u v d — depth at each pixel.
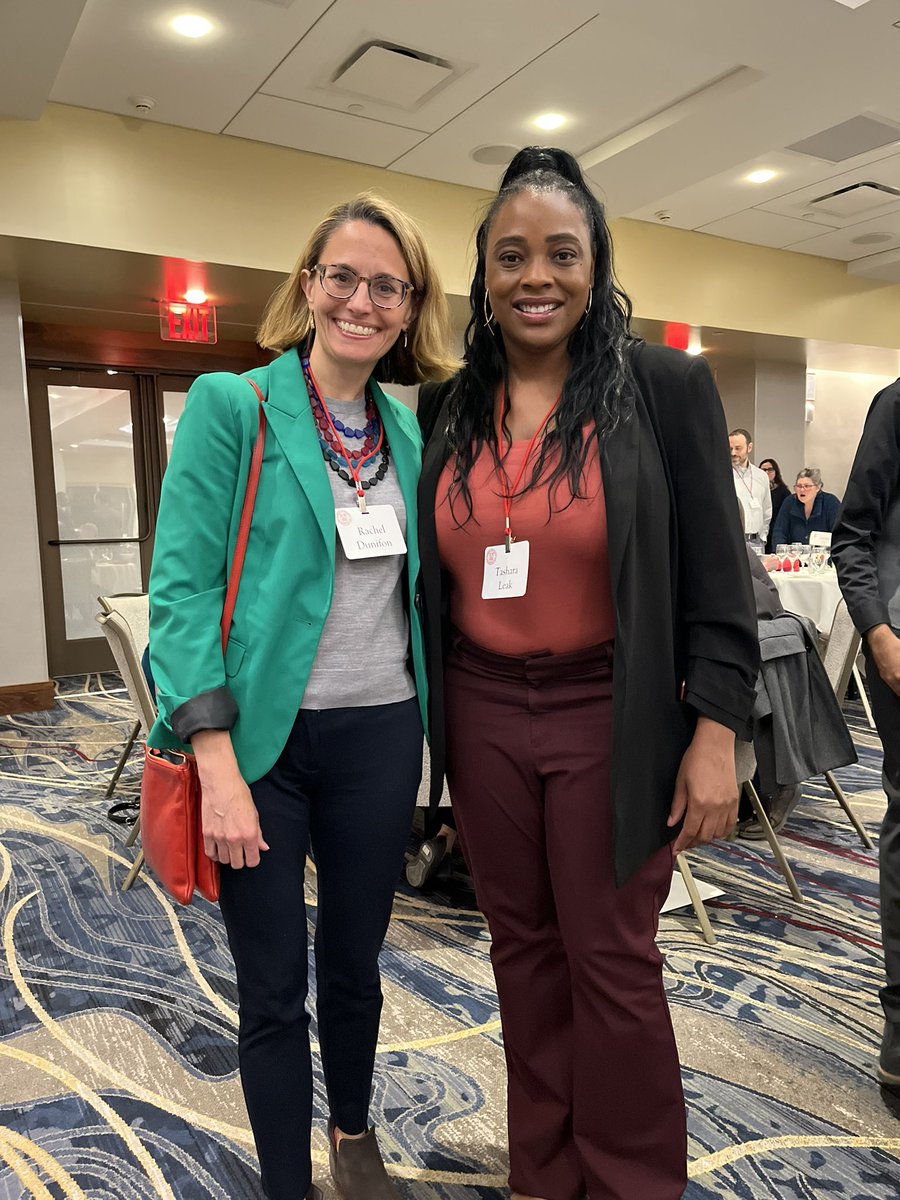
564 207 1.19
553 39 4.09
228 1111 1.77
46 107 4.67
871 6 3.75
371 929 1.37
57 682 6.75
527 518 1.22
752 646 1.20
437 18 3.91
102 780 4.23
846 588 1.77
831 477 11.24
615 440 1.19
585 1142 1.30
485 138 5.20
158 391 7.26
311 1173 1.38
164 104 4.71
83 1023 2.11
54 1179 1.57
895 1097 1.79
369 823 1.31
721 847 3.25
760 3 3.74
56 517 6.89
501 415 1.30
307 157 5.41
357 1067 1.44
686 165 5.39
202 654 1.18
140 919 2.71
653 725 1.21
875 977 2.30
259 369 1.32
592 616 1.23
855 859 3.13
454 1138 1.67
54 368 6.80
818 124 4.84
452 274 5.99
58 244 4.77
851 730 4.98
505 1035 1.43
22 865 3.15
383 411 1.37
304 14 3.87
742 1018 2.10
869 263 8.23
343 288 1.25
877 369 10.31
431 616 1.31
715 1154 1.62
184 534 1.20
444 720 1.34
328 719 1.26
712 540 1.20
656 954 1.28
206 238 5.13
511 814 1.31
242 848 1.19
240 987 1.28
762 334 7.94
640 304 7.21
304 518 1.23
